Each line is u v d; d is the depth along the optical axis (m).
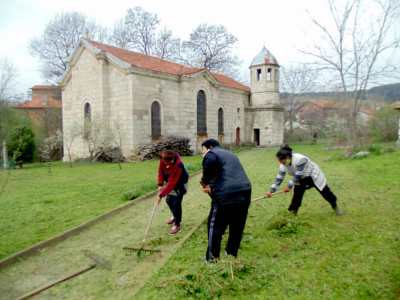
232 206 4.05
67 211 7.14
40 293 3.67
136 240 5.39
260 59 34.38
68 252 4.90
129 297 3.47
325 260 3.99
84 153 23.62
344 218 5.71
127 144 20.59
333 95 29.33
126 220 6.58
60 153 31.88
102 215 6.65
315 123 45.28
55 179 12.16
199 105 26.14
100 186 10.27
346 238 4.70
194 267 3.79
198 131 26.19
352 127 17.39
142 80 20.75
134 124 20.23
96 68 21.73
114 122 19.77
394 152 16.17
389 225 5.15
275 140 34.28
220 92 30.05
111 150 20.06
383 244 4.37
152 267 4.28
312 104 48.69
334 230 5.08
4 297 3.62
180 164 5.41
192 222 6.31
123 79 20.52
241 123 33.94
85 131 19.62
